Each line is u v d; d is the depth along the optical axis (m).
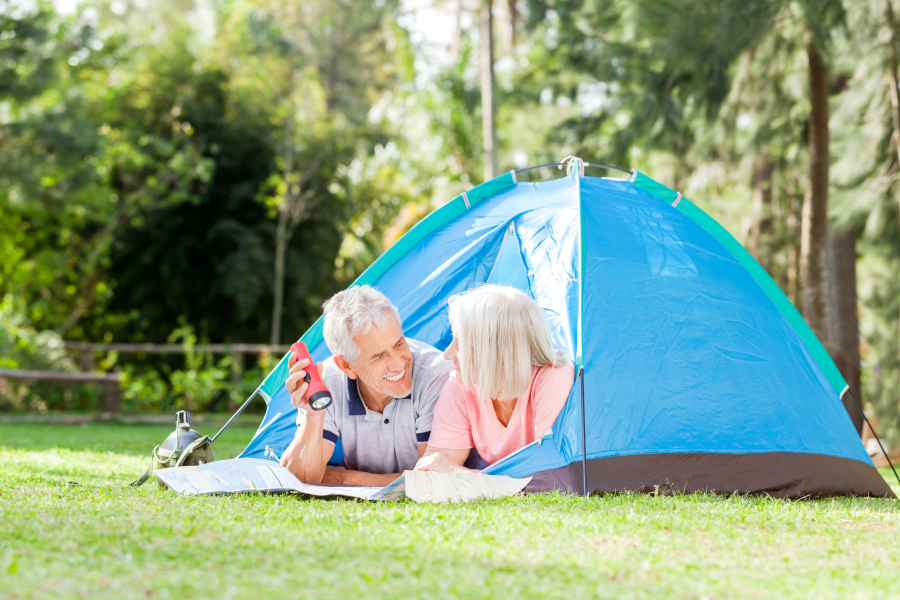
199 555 1.33
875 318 10.34
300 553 1.38
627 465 2.29
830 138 7.96
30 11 9.52
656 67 7.92
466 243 3.14
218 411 10.82
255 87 14.71
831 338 6.88
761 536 1.62
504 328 2.27
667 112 7.36
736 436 2.46
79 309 13.60
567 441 2.31
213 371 10.64
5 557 1.27
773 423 2.54
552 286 2.67
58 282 13.80
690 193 10.23
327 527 1.63
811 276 6.92
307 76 15.55
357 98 21.89
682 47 6.16
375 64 22.22
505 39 13.33
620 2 6.95
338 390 2.56
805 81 7.42
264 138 14.47
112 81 14.65
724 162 9.33
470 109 15.51
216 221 14.04
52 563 1.25
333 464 2.76
